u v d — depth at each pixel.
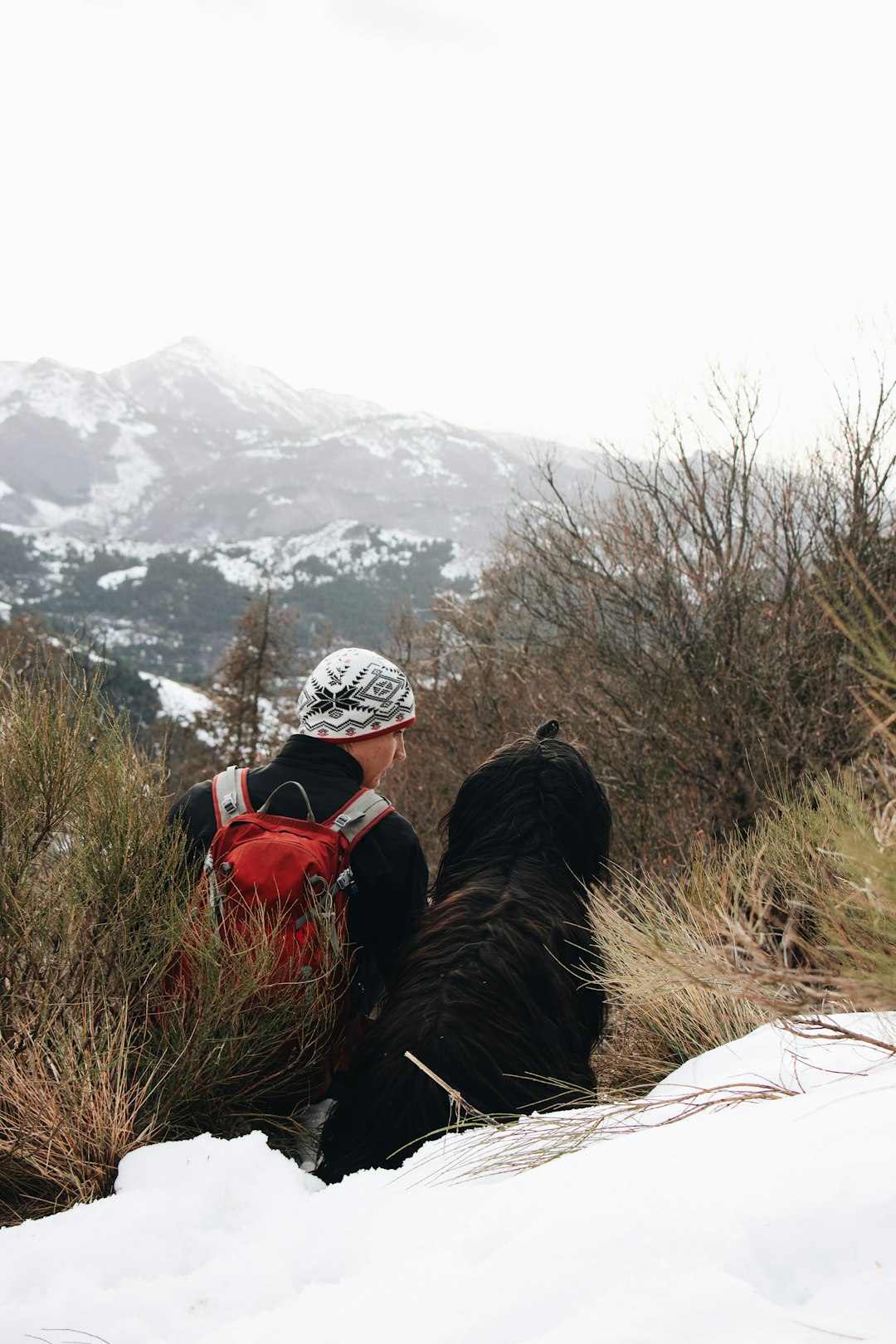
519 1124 1.60
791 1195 0.98
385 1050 1.96
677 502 7.62
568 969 2.16
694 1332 0.80
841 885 1.47
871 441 6.80
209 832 2.41
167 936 2.10
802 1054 1.63
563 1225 1.03
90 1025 1.94
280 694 30.80
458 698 10.80
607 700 7.64
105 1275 1.36
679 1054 2.42
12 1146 1.83
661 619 7.24
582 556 7.88
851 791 1.34
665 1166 1.15
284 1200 1.55
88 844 2.13
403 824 2.44
